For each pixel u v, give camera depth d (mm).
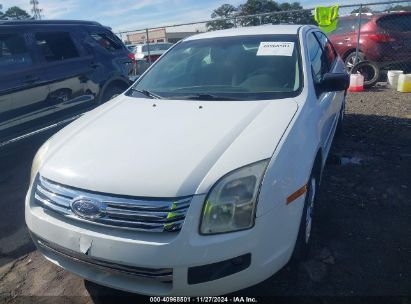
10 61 4945
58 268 2959
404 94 8422
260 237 2029
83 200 2107
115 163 2199
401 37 9297
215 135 2354
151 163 2141
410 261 2725
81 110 5820
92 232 2080
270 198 2057
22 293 2709
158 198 1979
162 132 2482
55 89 5414
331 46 4848
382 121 6273
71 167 2279
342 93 4910
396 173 4207
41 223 2275
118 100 3348
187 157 2150
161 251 1936
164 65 3725
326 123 3406
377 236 3039
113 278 2150
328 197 3711
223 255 1959
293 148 2316
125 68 6652
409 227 3143
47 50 5414
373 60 9461
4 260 3131
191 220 1944
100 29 6434
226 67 3371
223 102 2898
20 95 4992
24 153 5648
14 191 4500
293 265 2701
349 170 4344
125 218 2014
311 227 3066
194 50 3715
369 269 2664
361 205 3529
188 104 2955
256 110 2678
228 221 1980
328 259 2787
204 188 1979
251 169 2072
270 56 3338
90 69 5930
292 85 3031
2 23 5004
